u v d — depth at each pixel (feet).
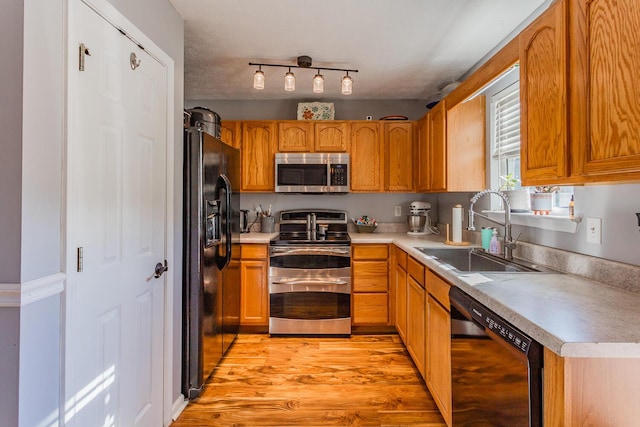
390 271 9.67
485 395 3.95
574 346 2.66
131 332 4.79
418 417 5.98
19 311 3.03
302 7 6.24
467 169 8.15
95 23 3.97
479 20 6.68
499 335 3.55
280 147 10.83
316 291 9.54
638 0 2.78
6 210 3.02
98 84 4.03
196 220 6.48
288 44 7.70
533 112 4.37
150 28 5.33
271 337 9.55
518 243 6.40
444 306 5.55
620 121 2.96
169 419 5.78
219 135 8.32
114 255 4.38
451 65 8.85
